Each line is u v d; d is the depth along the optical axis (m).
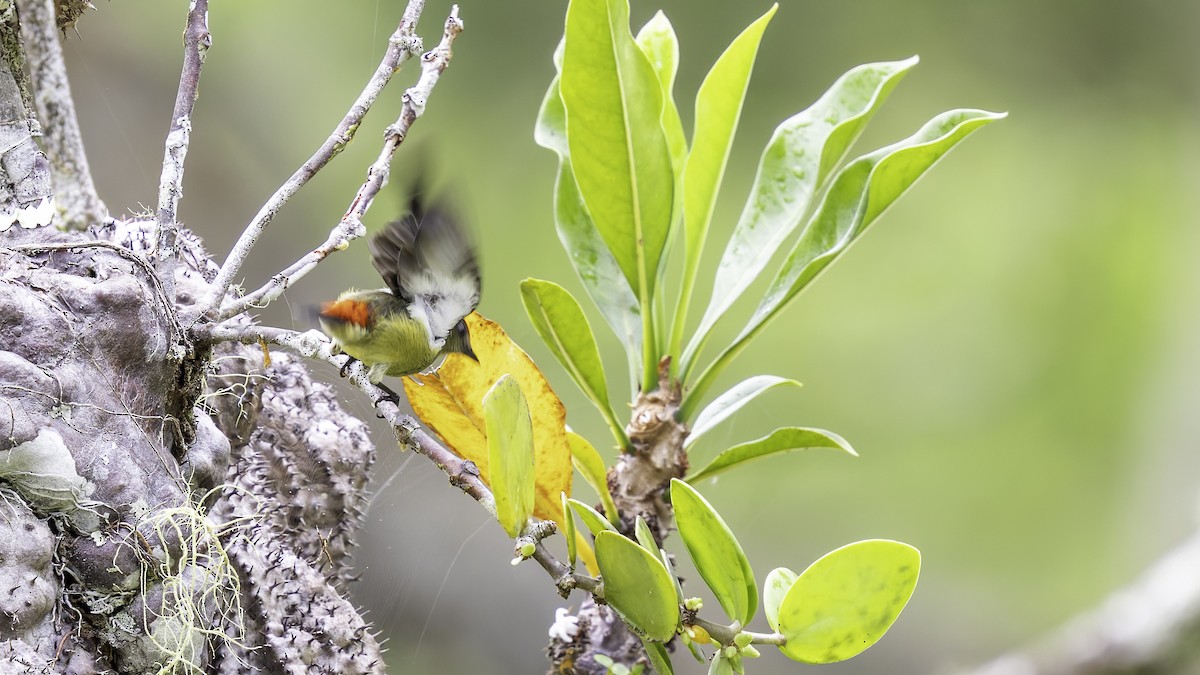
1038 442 17.50
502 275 14.90
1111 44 15.96
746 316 15.89
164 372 5.19
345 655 5.25
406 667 9.57
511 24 14.80
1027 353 17.84
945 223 18.12
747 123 15.65
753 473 16.28
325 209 13.77
